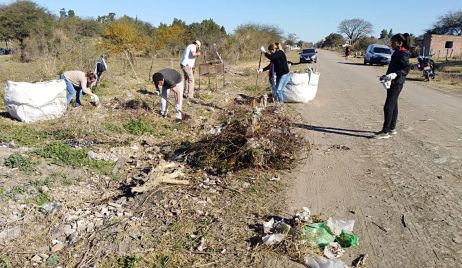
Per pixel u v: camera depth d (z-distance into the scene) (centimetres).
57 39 2542
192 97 1171
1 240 428
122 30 2711
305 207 501
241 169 617
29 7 3584
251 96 1282
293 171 621
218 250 414
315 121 957
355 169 638
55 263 396
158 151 721
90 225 457
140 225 460
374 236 442
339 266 379
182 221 469
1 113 934
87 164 646
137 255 405
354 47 7275
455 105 1229
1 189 529
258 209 499
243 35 3325
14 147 700
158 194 532
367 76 2167
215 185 566
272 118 700
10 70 1708
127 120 891
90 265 391
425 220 475
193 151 662
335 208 505
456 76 2130
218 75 1819
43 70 1501
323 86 1647
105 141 761
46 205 497
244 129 646
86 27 3197
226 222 467
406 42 777
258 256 403
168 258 400
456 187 567
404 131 873
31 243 427
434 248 419
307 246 411
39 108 872
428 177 604
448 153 717
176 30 3338
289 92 1166
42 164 625
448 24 7188
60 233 444
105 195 544
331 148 743
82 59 1544
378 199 531
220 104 1127
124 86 1341
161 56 3142
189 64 1136
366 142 787
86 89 986
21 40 3631
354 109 1123
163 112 931
